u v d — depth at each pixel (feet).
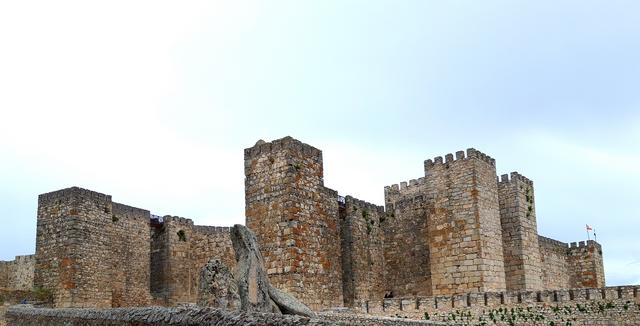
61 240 176.35
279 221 129.90
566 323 141.38
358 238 168.86
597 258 253.85
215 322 45.80
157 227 208.13
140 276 194.59
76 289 171.83
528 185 188.24
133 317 60.03
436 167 168.66
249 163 138.72
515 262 177.58
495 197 167.94
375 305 153.79
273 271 128.26
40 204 184.14
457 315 147.23
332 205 152.97
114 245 187.11
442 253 162.50
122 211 192.85
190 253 211.00
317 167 140.97
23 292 166.50
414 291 172.45
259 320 41.60
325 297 134.72
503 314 146.10
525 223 181.98
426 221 173.68
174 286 202.69
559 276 244.42
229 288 79.87
